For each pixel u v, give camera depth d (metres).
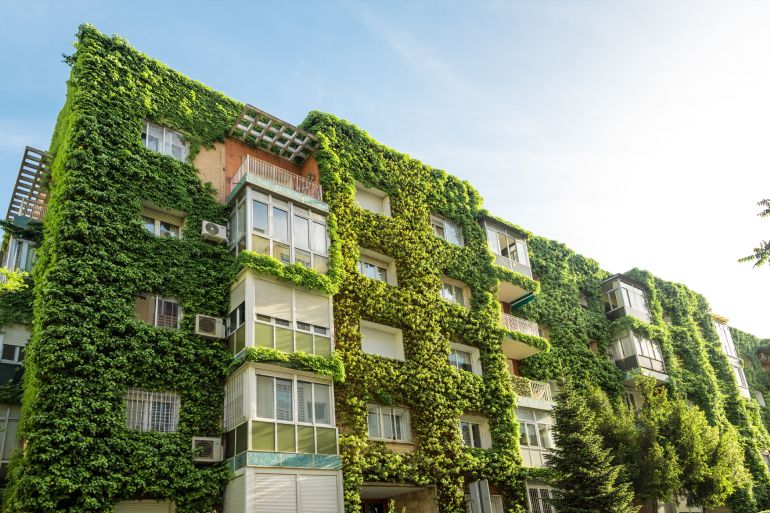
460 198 32.09
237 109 26.27
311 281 22.39
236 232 22.66
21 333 21.00
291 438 19.47
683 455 27.44
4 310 20.73
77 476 16.09
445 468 23.19
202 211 22.80
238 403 19.52
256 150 26.45
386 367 23.56
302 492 18.89
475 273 29.95
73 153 20.12
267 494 18.17
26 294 21.36
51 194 21.77
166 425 18.70
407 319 25.45
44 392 16.69
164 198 21.89
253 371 19.73
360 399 22.30
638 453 26.08
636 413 30.17
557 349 33.38
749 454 39.19
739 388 43.03
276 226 22.92
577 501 22.31
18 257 23.61
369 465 21.02
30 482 15.48
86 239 19.11
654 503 27.36
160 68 24.23
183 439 18.50
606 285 39.59
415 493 23.31
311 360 20.86
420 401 23.98
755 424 43.47
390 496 24.28
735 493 35.56
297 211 23.91
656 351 38.09
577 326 35.50
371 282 25.00
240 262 21.19
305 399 20.59
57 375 16.95
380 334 25.03
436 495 22.50
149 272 20.12
